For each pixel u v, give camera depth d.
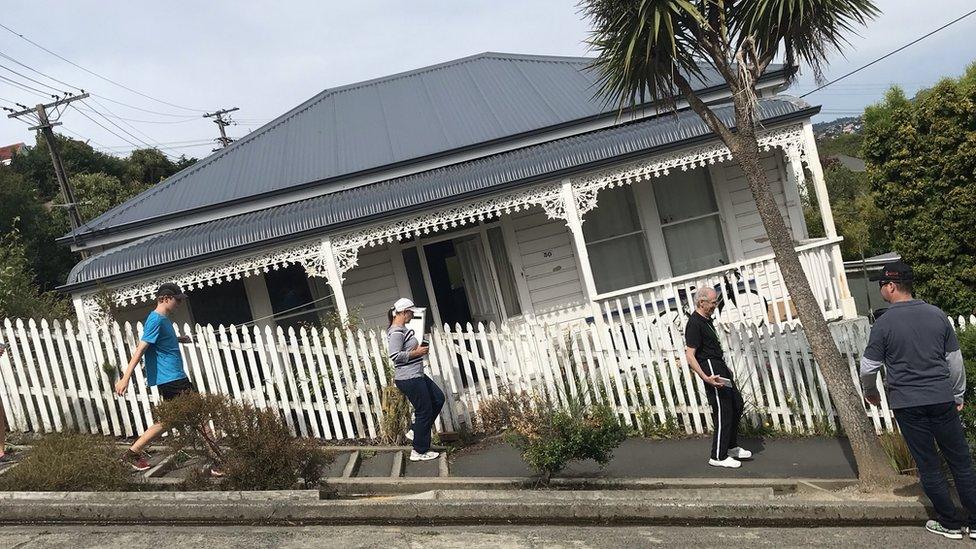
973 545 5.64
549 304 13.68
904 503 6.23
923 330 5.69
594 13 7.25
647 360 9.25
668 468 7.87
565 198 11.80
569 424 7.12
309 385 9.17
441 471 7.84
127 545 5.38
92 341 8.97
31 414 8.91
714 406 7.84
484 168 12.12
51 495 6.20
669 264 13.69
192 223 12.73
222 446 7.11
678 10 6.65
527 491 6.59
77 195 39.50
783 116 11.78
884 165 13.80
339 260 11.62
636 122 13.09
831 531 6.01
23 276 16.72
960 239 13.06
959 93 12.85
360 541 5.50
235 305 13.31
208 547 5.36
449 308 14.15
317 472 6.84
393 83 17.23
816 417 8.87
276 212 12.23
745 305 12.47
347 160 13.73
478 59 17.33
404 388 8.02
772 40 7.11
